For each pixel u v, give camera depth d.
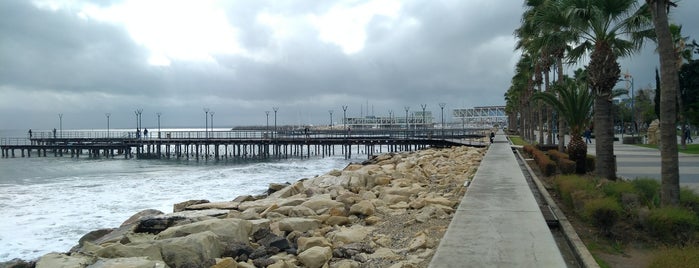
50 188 28.00
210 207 12.34
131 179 34.00
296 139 66.19
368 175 16.28
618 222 7.44
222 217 10.28
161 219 9.49
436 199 10.96
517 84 51.56
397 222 9.70
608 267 6.14
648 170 19.17
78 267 5.63
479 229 6.38
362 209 10.73
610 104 13.11
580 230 7.98
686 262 5.25
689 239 6.64
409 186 15.23
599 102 13.17
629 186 9.30
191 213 10.76
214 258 7.01
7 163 59.41
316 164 53.47
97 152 75.31
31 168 50.31
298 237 8.74
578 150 15.67
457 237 5.98
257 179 33.56
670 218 7.07
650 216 7.25
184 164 59.78
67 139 76.38
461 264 4.92
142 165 57.25
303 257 7.05
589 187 9.45
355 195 13.30
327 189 14.79
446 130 86.56
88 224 16.14
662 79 8.52
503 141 37.47
